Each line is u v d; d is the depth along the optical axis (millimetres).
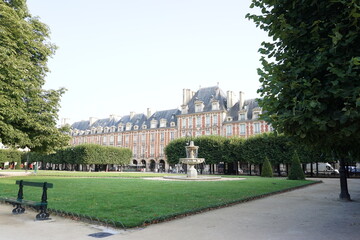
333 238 5863
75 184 17234
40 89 18844
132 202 9742
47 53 19375
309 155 36281
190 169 27672
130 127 79188
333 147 8891
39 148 20953
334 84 5125
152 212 7957
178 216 7820
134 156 75562
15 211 8430
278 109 6559
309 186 19953
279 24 6758
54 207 8586
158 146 71250
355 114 4898
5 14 14594
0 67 14016
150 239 5723
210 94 65688
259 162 41094
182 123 66875
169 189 14484
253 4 7324
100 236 5922
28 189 13531
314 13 6219
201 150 47562
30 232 6238
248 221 7477
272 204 10703
